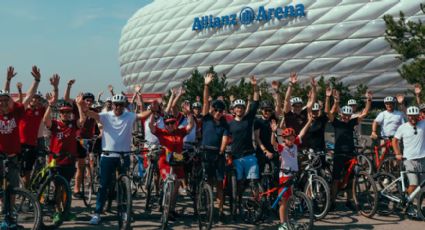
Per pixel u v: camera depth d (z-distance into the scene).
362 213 7.62
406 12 37.56
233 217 7.24
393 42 14.17
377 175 7.96
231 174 7.27
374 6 39.16
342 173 7.96
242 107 7.30
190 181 8.27
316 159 7.29
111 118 6.72
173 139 6.65
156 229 6.61
